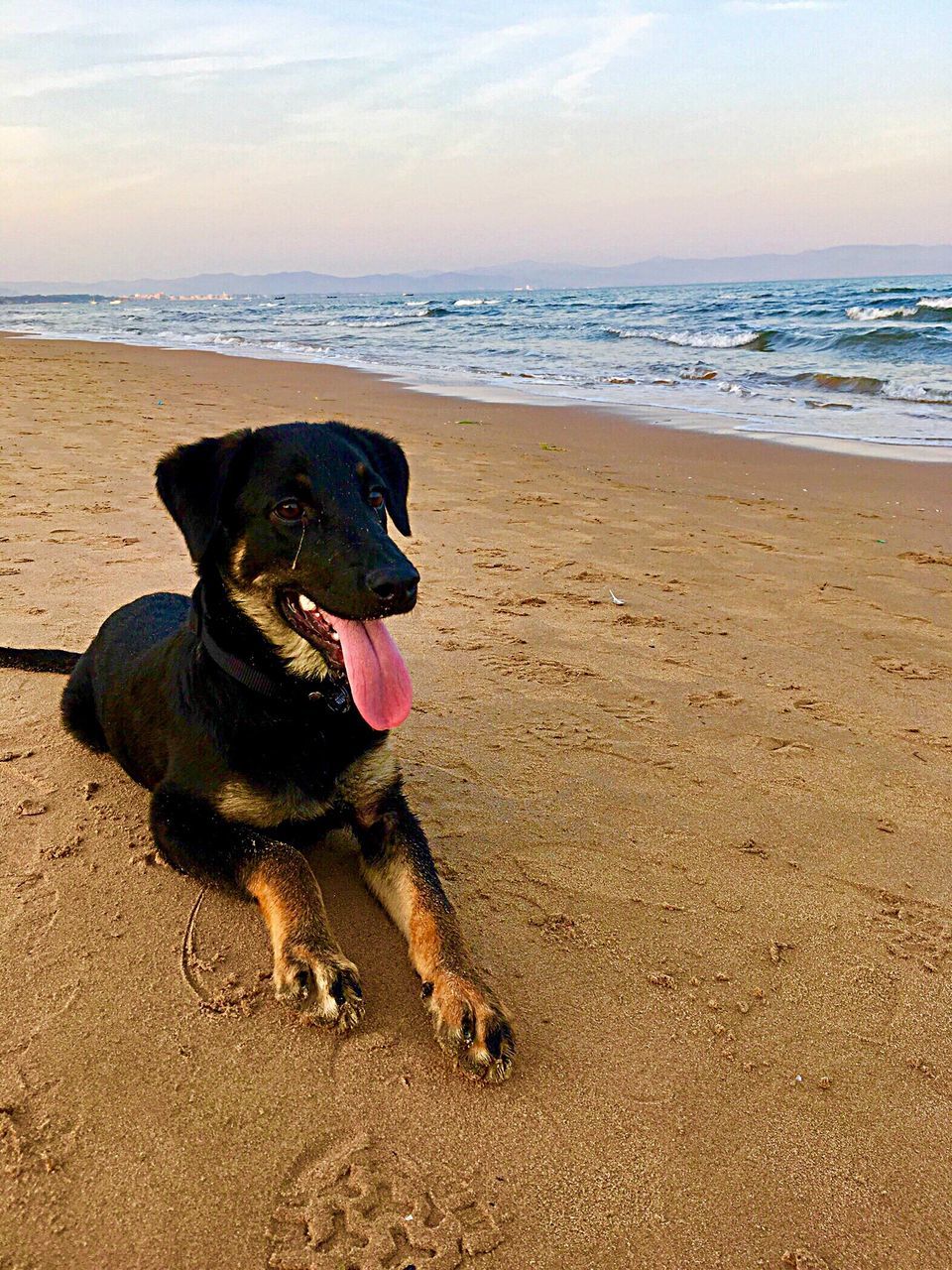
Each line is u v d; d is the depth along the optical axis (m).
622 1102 0.55
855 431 2.92
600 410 3.35
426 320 10.63
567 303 15.21
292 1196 0.48
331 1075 0.55
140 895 0.70
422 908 0.65
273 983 0.61
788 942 0.69
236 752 0.70
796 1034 0.60
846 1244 0.47
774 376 4.25
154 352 5.70
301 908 0.64
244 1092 0.54
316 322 10.73
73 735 0.93
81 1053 0.55
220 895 0.70
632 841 0.80
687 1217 0.48
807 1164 0.51
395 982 0.63
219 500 0.71
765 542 1.72
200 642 0.73
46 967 0.62
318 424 0.79
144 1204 0.47
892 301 8.95
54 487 1.85
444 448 2.57
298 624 0.70
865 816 0.85
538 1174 0.50
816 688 1.11
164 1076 0.54
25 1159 0.49
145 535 1.56
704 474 2.32
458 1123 0.53
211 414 2.93
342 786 0.73
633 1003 0.62
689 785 0.90
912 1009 0.63
